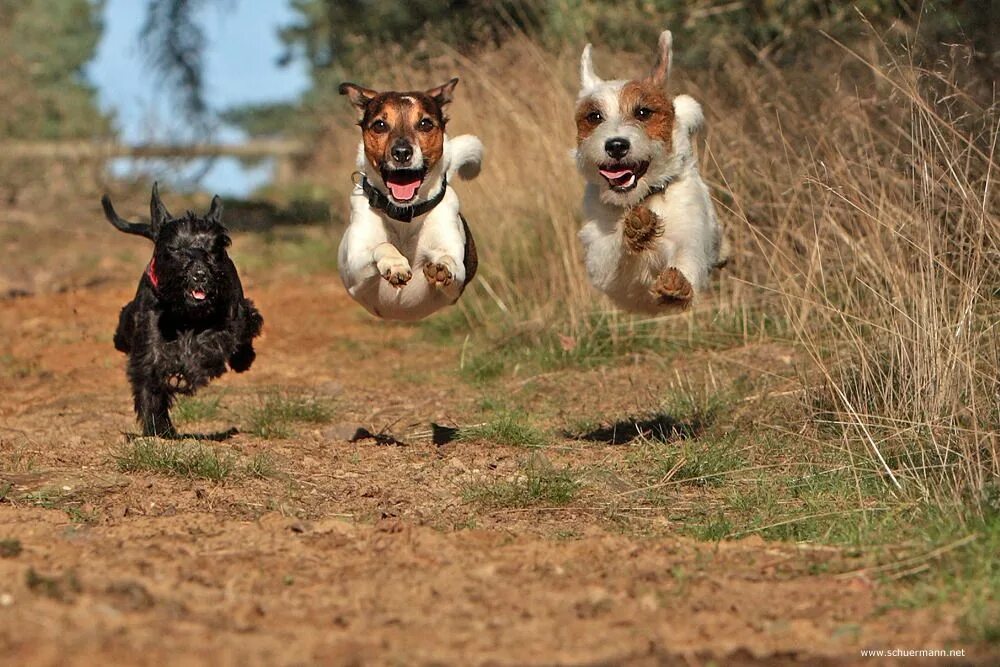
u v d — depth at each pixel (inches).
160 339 465.7
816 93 646.5
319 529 342.0
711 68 722.2
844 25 698.8
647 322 633.6
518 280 710.5
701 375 566.3
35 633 240.1
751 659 242.2
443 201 418.3
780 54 727.7
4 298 896.3
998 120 501.7
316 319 801.6
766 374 538.3
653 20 786.8
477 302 726.5
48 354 717.9
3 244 1132.5
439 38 913.5
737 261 627.2
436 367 651.5
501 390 585.0
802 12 729.0
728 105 697.6
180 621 255.0
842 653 247.0
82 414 554.6
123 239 1171.3
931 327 410.0
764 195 620.4
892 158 527.8
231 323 470.6
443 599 278.8
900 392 425.4
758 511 374.3
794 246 588.7
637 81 420.5
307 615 265.0
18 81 1544.0
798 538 343.9
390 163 395.9
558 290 678.5
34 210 1299.2
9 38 1632.6
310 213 1256.2
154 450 425.7
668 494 403.2
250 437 495.2
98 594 266.8
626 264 417.4
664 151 407.5
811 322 559.2
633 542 329.4
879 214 475.2
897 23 593.9
